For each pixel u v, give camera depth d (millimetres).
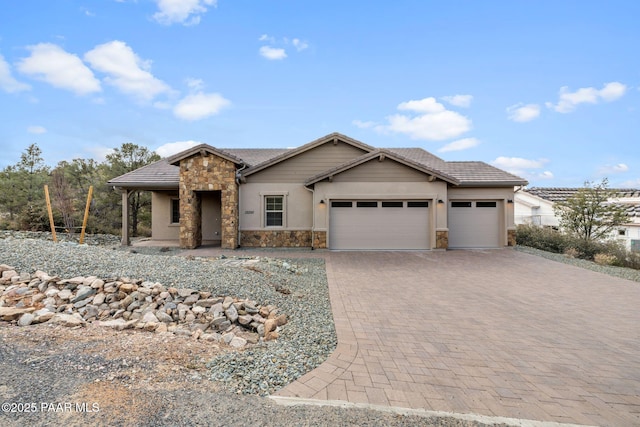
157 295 5426
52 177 18141
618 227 16328
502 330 4914
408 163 13242
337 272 9172
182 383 2938
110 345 3670
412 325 5070
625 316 5652
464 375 3480
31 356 3250
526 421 2660
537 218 20797
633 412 2865
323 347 4152
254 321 5016
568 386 3303
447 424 2559
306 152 14500
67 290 5340
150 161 22375
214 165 13680
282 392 2971
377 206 13719
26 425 2203
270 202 14578
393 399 2941
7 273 5570
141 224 21891
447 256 12188
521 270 9641
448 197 14312
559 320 5422
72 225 17500
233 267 7594
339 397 2941
